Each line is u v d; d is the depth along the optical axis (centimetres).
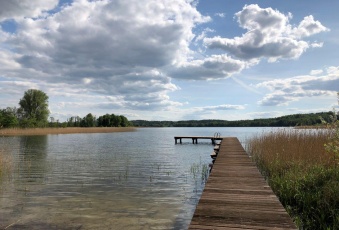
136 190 816
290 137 1267
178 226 535
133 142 2998
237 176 729
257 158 1223
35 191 797
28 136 3775
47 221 558
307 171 769
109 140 3266
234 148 1477
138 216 590
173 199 720
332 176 684
